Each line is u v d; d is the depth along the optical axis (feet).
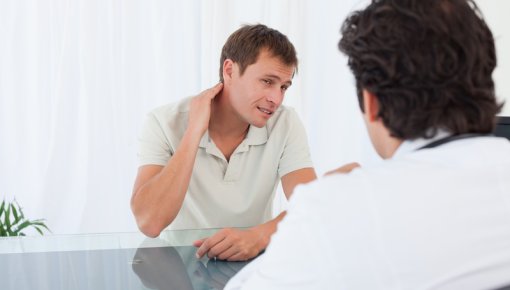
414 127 2.31
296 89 10.25
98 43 9.34
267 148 5.85
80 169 9.46
